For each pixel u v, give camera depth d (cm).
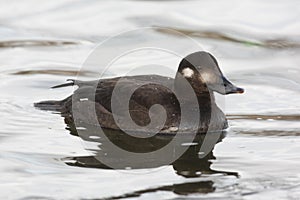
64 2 2119
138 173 1162
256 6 2070
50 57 1748
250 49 1808
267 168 1177
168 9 2066
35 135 1322
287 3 2083
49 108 1451
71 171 1164
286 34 1891
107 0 2130
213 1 2120
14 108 1452
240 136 1335
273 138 1316
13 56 1752
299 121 1398
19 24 1961
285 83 1602
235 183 1118
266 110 1461
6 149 1250
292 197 1066
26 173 1151
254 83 1603
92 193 1078
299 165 1188
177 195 1073
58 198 1060
